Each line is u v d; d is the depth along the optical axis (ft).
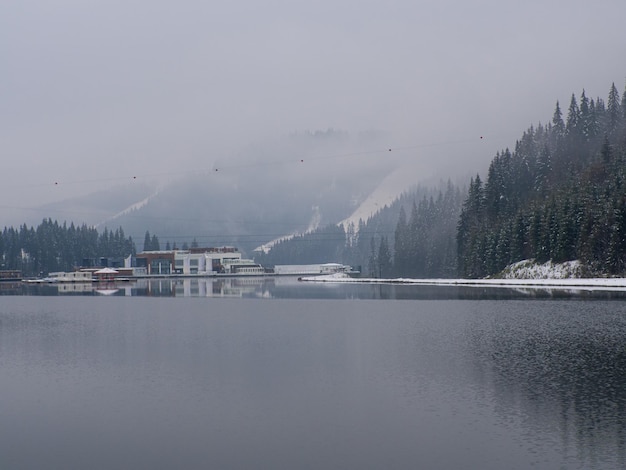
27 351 160.45
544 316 217.56
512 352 142.92
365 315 247.09
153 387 114.11
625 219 392.68
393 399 101.60
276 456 77.25
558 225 444.96
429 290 432.66
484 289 413.59
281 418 92.68
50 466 76.28
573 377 114.73
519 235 494.59
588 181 477.36
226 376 122.31
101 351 158.51
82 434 87.92
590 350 143.95
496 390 105.81
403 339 169.37
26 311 307.78
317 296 403.75
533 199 543.80
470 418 90.07
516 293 352.49
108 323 235.20
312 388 110.42
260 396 105.60
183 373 126.21
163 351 156.56
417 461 74.23
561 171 618.85
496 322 203.82
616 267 396.16
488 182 613.11
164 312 287.69
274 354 148.46
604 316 212.84
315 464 74.33
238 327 211.61
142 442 83.82
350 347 157.07
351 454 77.15
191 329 207.21
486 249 529.86
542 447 77.66
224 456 77.82
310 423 89.86
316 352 150.00
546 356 136.87
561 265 435.94
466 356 138.92
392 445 79.77
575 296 310.24
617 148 581.53
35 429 90.43
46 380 122.11
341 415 93.40
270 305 324.60
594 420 87.81
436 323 207.62
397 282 631.97
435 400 100.22
